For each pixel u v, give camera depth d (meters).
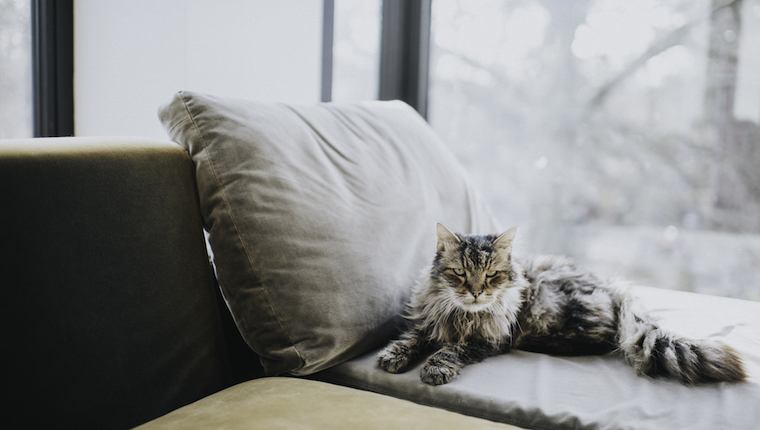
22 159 0.79
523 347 1.28
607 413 0.89
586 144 2.45
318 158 1.22
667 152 2.32
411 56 2.58
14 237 0.77
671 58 2.26
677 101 2.28
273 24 1.81
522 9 2.45
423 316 1.24
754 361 1.14
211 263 1.22
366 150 1.37
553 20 2.41
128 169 0.94
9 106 1.40
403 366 1.09
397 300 1.23
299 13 1.95
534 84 2.49
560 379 1.05
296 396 0.88
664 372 1.08
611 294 1.32
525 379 1.05
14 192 0.77
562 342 1.24
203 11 1.52
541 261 1.49
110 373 0.86
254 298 1.03
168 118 1.15
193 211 1.06
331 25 2.18
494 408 0.93
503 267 1.29
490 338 1.22
